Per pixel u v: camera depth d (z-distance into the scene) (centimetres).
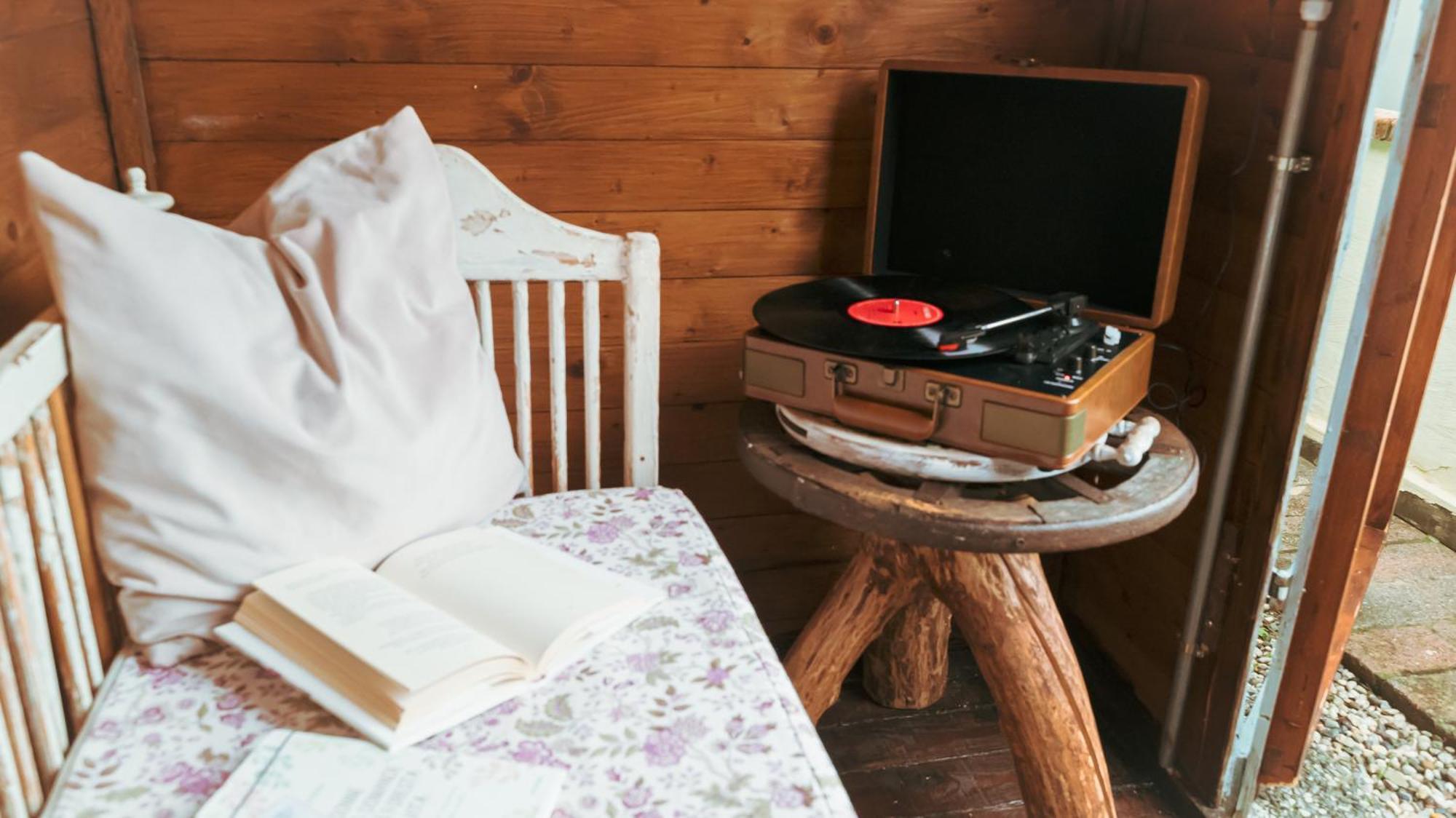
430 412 114
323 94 156
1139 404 184
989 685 144
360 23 154
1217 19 161
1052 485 132
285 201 115
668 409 189
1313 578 152
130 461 93
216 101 153
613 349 182
